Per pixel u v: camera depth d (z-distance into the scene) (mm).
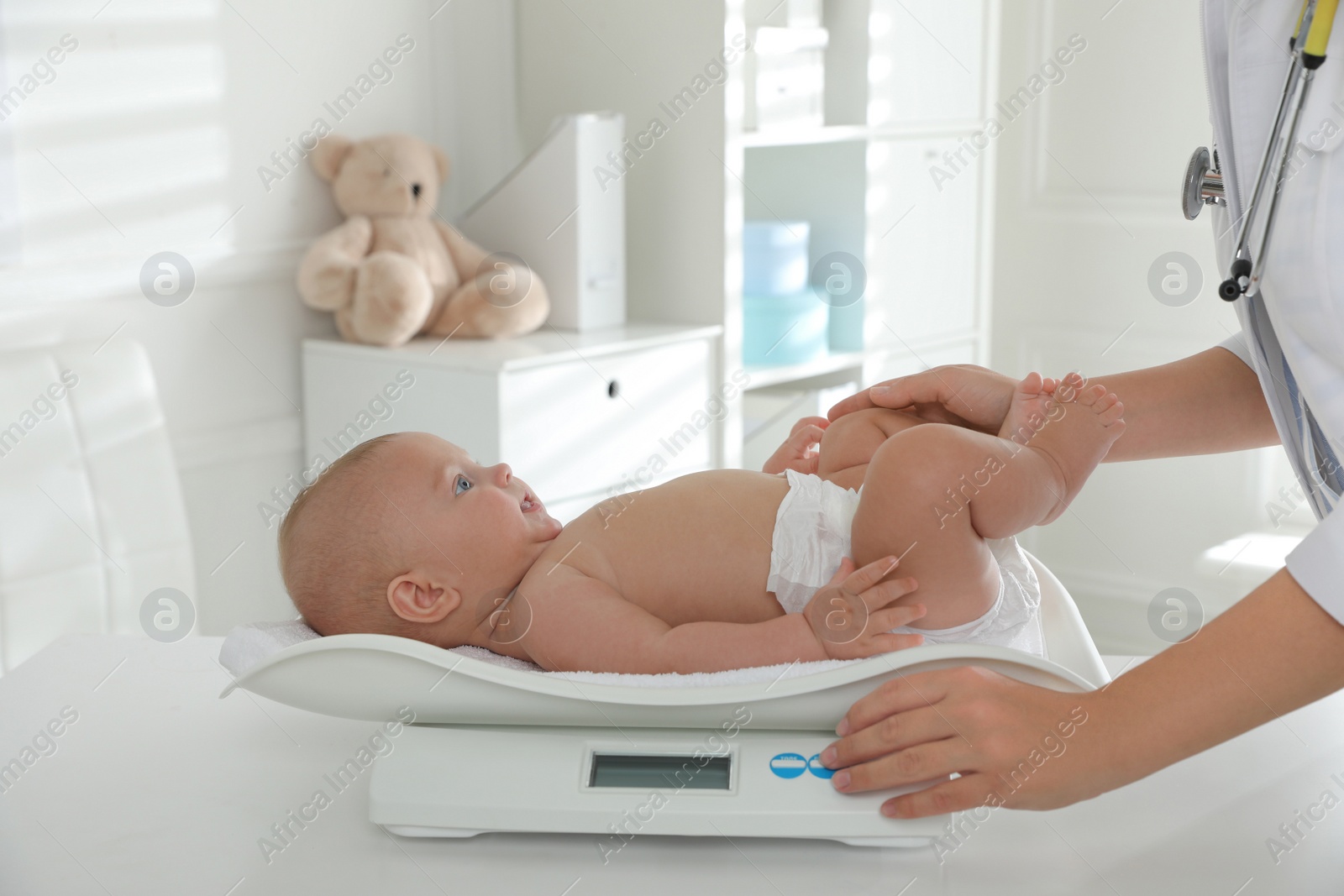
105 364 1688
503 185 2205
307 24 2070
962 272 2623
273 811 833
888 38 2348
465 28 2326
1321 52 715
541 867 762
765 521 1010
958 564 898
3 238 1714
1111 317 2766
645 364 2096
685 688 802
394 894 729
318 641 789
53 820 819
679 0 2137
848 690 792
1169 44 2586
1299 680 682
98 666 1091
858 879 746
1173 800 836
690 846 787
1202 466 2693
